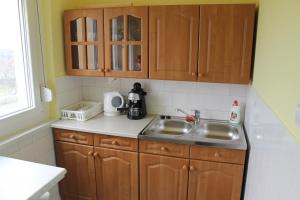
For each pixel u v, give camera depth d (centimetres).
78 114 226
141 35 204
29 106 207
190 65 199
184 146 190
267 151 122
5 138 182
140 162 203
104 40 214
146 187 208
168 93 240
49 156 222
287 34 101
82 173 222
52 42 214
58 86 225
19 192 119
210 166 188
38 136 207
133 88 236
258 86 162
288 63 96
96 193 224
